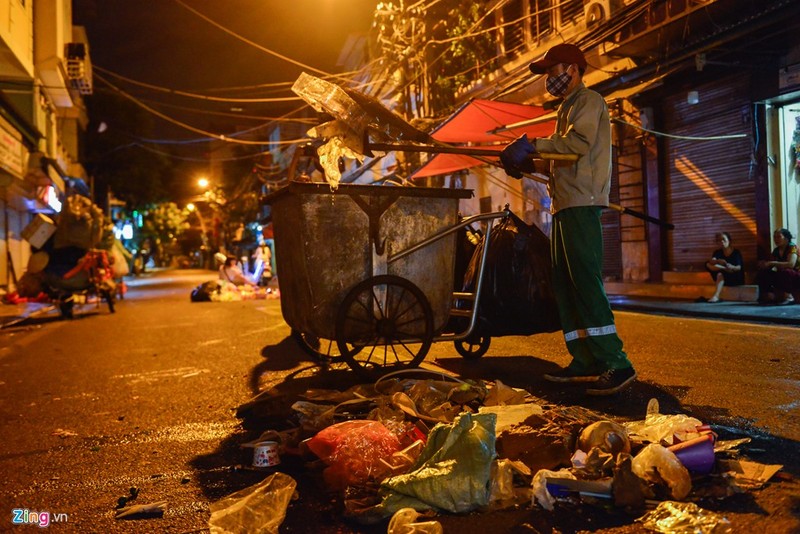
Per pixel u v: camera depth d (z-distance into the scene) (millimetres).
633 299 11367
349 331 4289
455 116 10703
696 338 6383
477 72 16031
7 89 18312
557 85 4062
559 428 2908
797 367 4664
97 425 3967
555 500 2391
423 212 4414
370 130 4102
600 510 2334
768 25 8516
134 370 5996
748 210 10289
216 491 2721
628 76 11016
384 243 4305
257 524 2311
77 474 3029
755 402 3678
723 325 7473
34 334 10188
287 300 4672
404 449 2715
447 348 6234
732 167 10539
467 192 4543
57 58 18641
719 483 2404
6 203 19156
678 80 11305
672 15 9555
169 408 4344
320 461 2770
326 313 4238
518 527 2227
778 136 9875
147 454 3307
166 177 41906
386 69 17281
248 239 45906
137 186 37906
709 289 10414
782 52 9406
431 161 12969
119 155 36094
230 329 9328
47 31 18641
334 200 4176
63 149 26172
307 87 4121
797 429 3131
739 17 9328
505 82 14477
